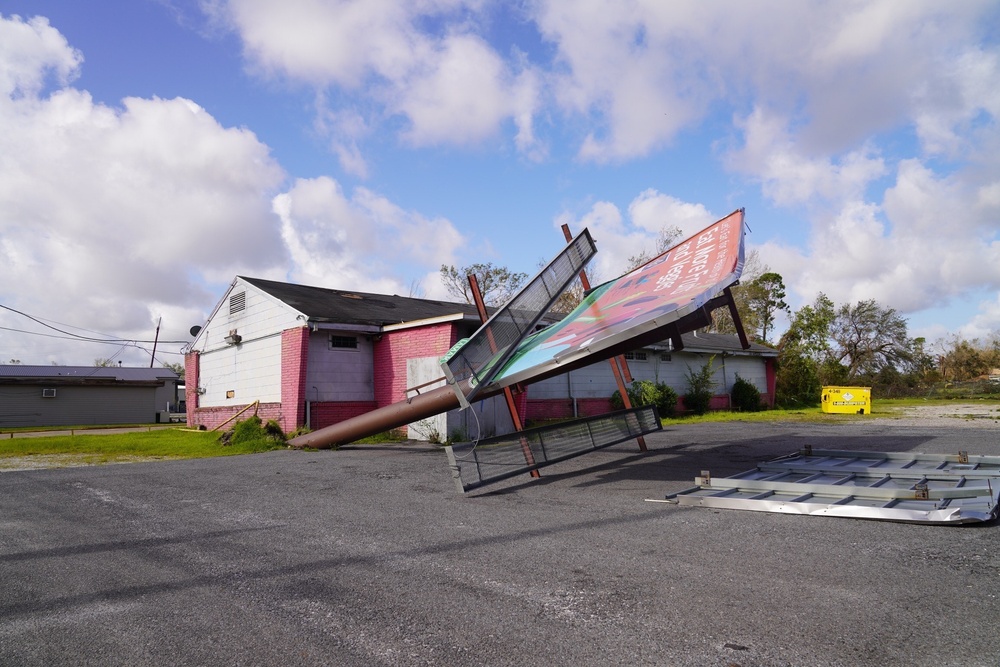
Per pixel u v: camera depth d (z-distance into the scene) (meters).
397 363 16.56
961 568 3.99
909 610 3.32
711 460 10.04
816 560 4.25
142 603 3.75
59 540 5.36
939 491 5.76
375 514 6.30
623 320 7.61
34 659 2.99
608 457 10.68
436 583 4.00
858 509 5.44
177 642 3.16
